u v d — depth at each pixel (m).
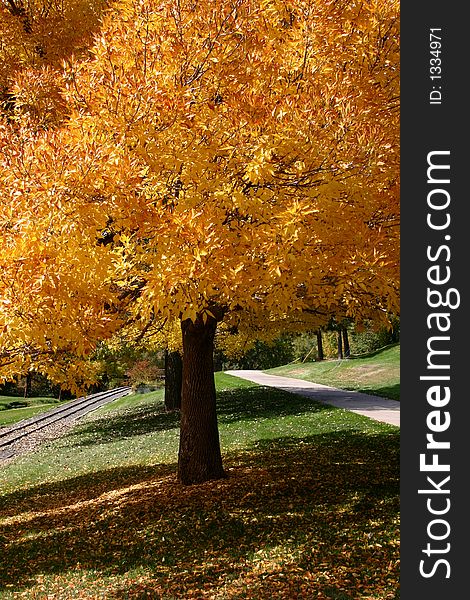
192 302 5.30
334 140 5.65
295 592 5.77
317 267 5.90
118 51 6.12
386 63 6.49
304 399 20.91
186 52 5.98
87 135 5.65
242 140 5.83
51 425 27.17
